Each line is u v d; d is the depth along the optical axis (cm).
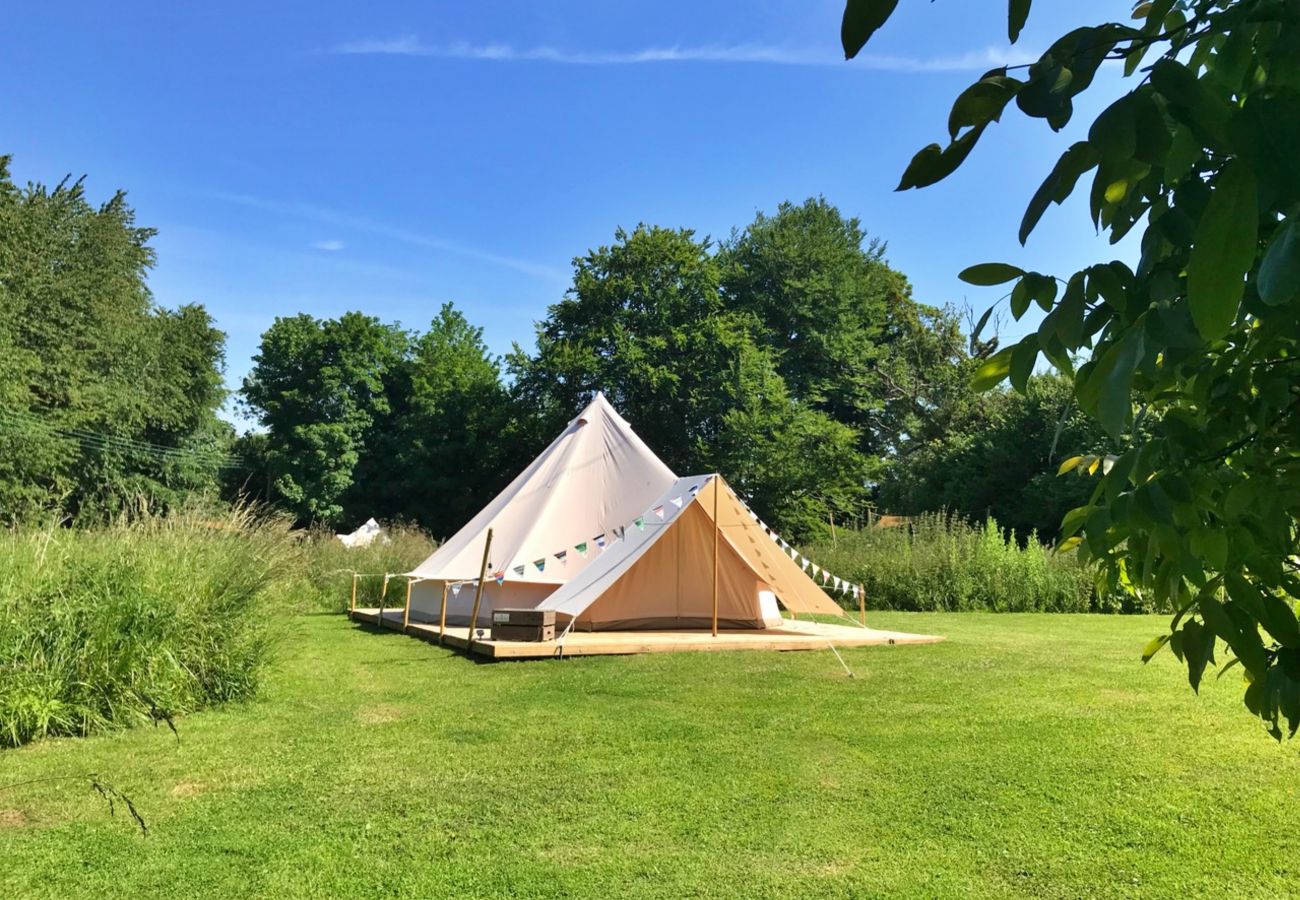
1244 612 108
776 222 3597
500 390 3566
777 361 3169
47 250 2705
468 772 440
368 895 297
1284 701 109
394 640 974
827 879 311
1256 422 107
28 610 548
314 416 3750
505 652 802
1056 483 2281
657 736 511
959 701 612
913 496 3036
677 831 359
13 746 496
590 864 324
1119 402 79
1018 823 367
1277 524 108
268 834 354
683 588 1064
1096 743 495
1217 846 340
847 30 73
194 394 3247
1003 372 103
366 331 3847
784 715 566
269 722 555
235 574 671
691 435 2881
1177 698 623
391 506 3744
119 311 2873
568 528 1038
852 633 981
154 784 422
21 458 2211
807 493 2722
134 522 702
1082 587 1493
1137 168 80
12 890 299
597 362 2983
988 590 1523
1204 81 103
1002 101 79
